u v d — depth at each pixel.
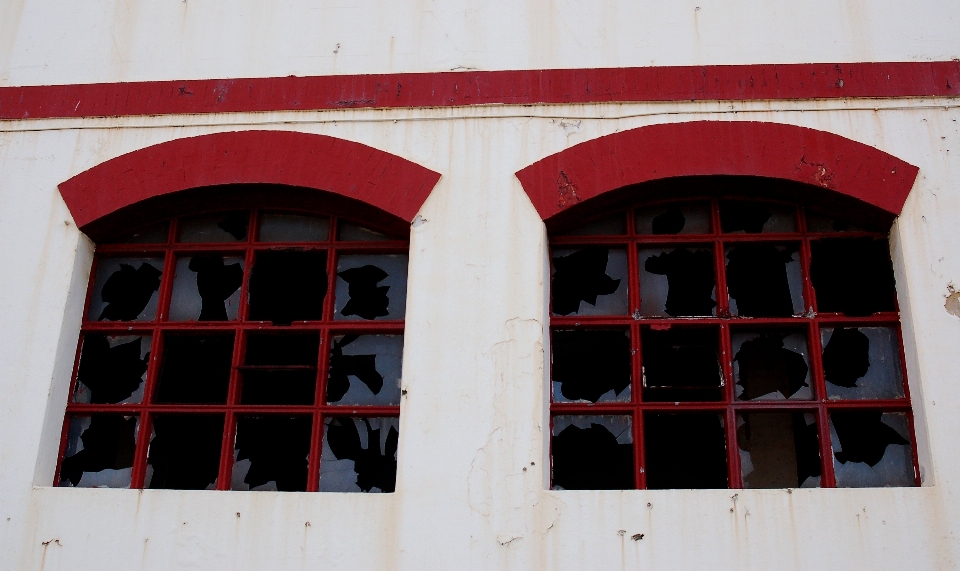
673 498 4.23
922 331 4.47
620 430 4.69
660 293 4.93
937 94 4.93
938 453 4.25
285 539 4.29
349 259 5.13
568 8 5.29
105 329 4.98
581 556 4.16
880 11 5.16
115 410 4.81
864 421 4.62
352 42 5.32
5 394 4.70
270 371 4.91
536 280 4.66
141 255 5.21
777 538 4.14
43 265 4.96
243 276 5.07
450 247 4.76
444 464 4.36
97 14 5.57
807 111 4.93
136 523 4.39
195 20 5.48
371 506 4.31
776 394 4.75
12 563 4.37
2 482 4.52
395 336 4.94
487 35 5.26
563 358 4.83
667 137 4.88
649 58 5.12
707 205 5.06
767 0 5.23
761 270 4.95
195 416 4.84
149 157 5.11
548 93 5.05
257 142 5.07
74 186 5.10
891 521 4.14
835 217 4.96
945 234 4.64
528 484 4.29
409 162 4.95
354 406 4.74
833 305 4.84
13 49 5.51
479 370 4.50
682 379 4.78
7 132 5.26
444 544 4.22
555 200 4.81
